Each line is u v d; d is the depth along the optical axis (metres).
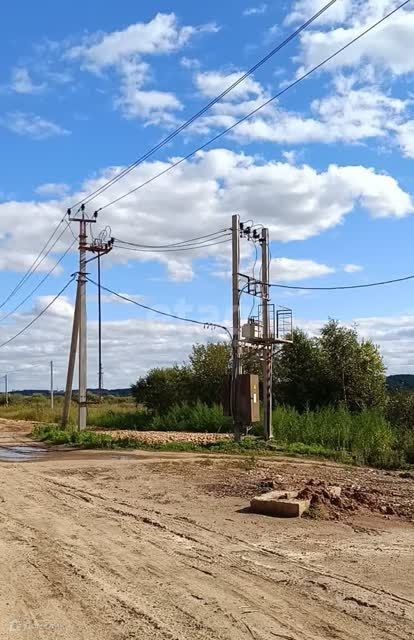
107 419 41.47
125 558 8.66
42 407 67.12
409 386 39.38
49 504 12.77
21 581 7.62
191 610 6.66
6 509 12.20
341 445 26.22
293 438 27.84
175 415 37.69
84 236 33.69
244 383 25.81
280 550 9.32
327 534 10.50
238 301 26.52
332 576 8.00
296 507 11.70
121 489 14.84
